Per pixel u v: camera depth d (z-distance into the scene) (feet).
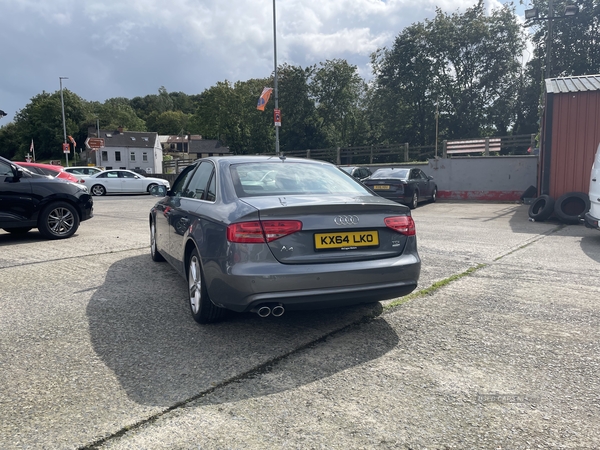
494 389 8.50
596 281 16.38
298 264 10.15
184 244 12.87
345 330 11.63
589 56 123.65
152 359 9.87
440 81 142.82
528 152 65.72
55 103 336.70
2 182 24.70
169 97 528.22
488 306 13.50
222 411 7.75
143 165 291.38
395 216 11.35
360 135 171.42
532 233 28.32
